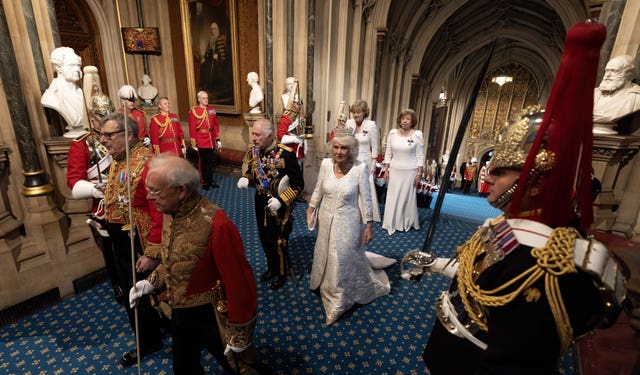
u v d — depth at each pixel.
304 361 2.10
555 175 0.63
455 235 4.18
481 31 13.39
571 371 1.96
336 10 6.01
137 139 1.89
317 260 2.57
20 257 2.50
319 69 5.92
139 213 1.85
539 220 0.70
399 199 4.10
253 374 1.51
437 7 10.38
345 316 2.54
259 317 2.51
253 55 6.50
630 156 2.57
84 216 2.91
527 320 0.63
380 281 2.89
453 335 0.95
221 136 7.67
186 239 1.28
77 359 2.11
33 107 2.61
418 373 2.03
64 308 2.62
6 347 2.20
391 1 7.47
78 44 6.41
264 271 3.18
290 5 5.20
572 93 0.59
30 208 2.57
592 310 0.65
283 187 2.47
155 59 7.67
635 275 1.14
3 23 2.29
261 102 6.28
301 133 5.19
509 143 0.74
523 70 18.05
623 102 2.47
